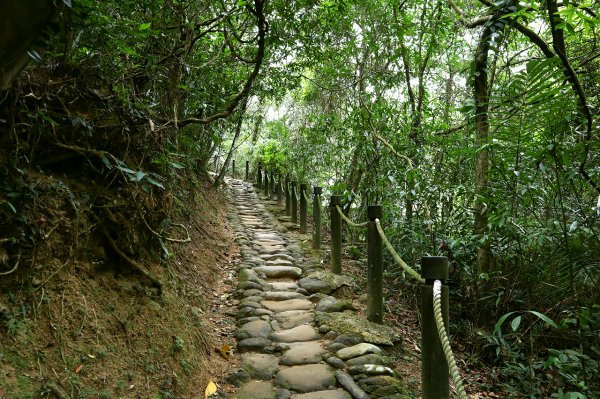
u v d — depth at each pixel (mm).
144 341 2527
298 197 8578
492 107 4000
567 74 3312
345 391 2705
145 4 3678
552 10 3104
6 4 1116
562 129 3238
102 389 2043
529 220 3787
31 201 2121
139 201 2973
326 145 7965
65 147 2455
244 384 2809
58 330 2057
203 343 3172
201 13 4902
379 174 5930
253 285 4504
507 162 3596
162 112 4363
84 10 2432
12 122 2127
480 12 5805
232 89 6449
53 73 2557
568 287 3502
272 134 12305
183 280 3748
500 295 3697
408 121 6199
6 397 1636
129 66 3332
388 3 6344
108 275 2635
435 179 4980
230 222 7852
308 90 10141
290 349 3242
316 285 4539
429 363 2387
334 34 7156
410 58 6691
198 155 7414
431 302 2389
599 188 3248
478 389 3209
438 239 4492
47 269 2170
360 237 6504
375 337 3402
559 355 2754
